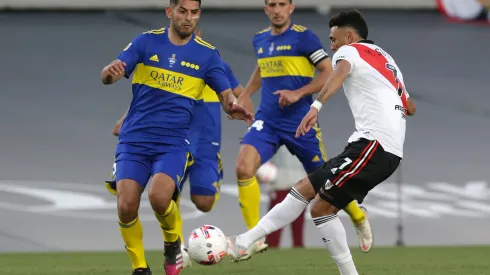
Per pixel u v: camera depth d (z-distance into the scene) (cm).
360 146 1808
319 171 2002
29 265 2686
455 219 4019
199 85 2016
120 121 2297
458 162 4838
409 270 2400
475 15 6712
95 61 6147
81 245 3631
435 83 5906
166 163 1950
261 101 2606
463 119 5478
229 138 5012
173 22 1981
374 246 3444
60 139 5016
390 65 1877
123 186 1928
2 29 6488
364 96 1831
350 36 1972
